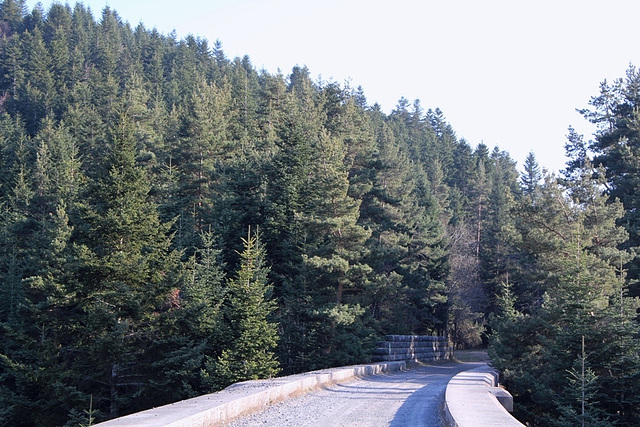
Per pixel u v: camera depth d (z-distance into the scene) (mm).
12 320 32969
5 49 125062
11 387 31812
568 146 49719
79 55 121312
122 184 29375
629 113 46125
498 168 126938
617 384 24469
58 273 29578
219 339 29734
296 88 130375
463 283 64438
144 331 28391
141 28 177875
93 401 27594
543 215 35188
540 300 49344
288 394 19656
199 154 52219
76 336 28688
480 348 79875
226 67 144750
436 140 134000
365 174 47906
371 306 53344
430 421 15016
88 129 72188
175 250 30797
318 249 37156
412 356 48219
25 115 99375
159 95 107062
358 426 14281
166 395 28766
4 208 50938
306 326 36125
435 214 78125
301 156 43469
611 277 28891
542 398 26297
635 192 40906
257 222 42531
